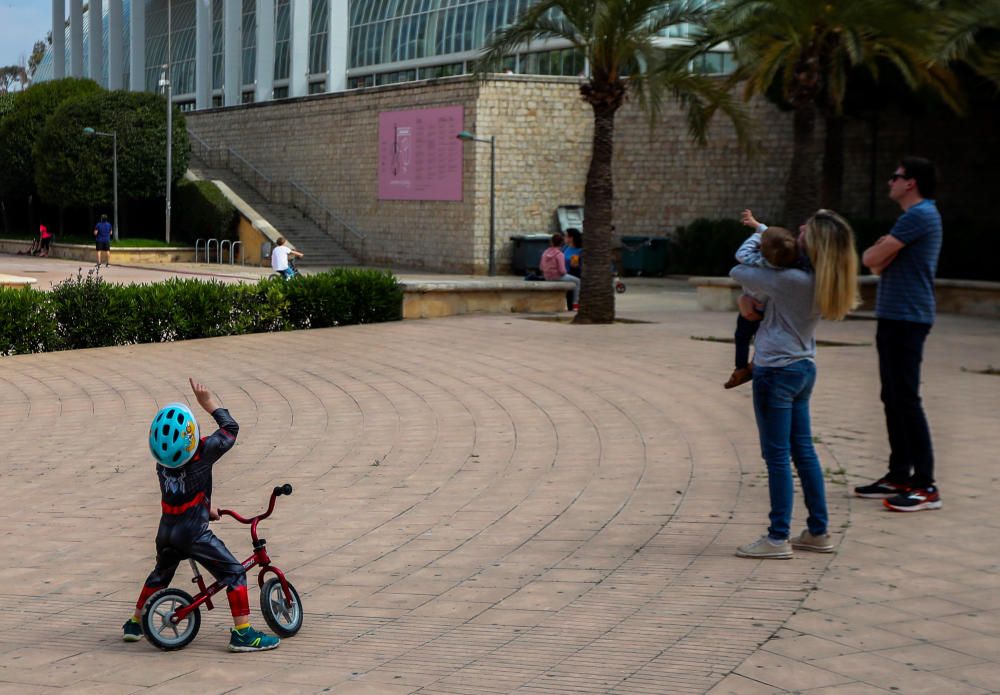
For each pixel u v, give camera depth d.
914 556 6.11
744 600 5.45
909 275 7.00
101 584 6.59
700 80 22.84
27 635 5.59
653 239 39.81
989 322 21.19
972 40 22.94
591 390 12.78
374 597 5.96
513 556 6.59
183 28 64.25
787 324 6.07
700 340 17.64
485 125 39.53
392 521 7.64
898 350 7.06
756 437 9.84
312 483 8.95
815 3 19.36
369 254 44.69
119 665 5.00
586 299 20.64
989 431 9.78
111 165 46.19
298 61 53.00
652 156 40.62
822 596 5.45
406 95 42.38
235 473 9.44
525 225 40.44
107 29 73.31
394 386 13.62
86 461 10.30
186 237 48.03
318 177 47.38
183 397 13.48
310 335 19.30
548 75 41.19
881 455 8.88
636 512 7.45
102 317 18.61
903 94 30.02
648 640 4.96
